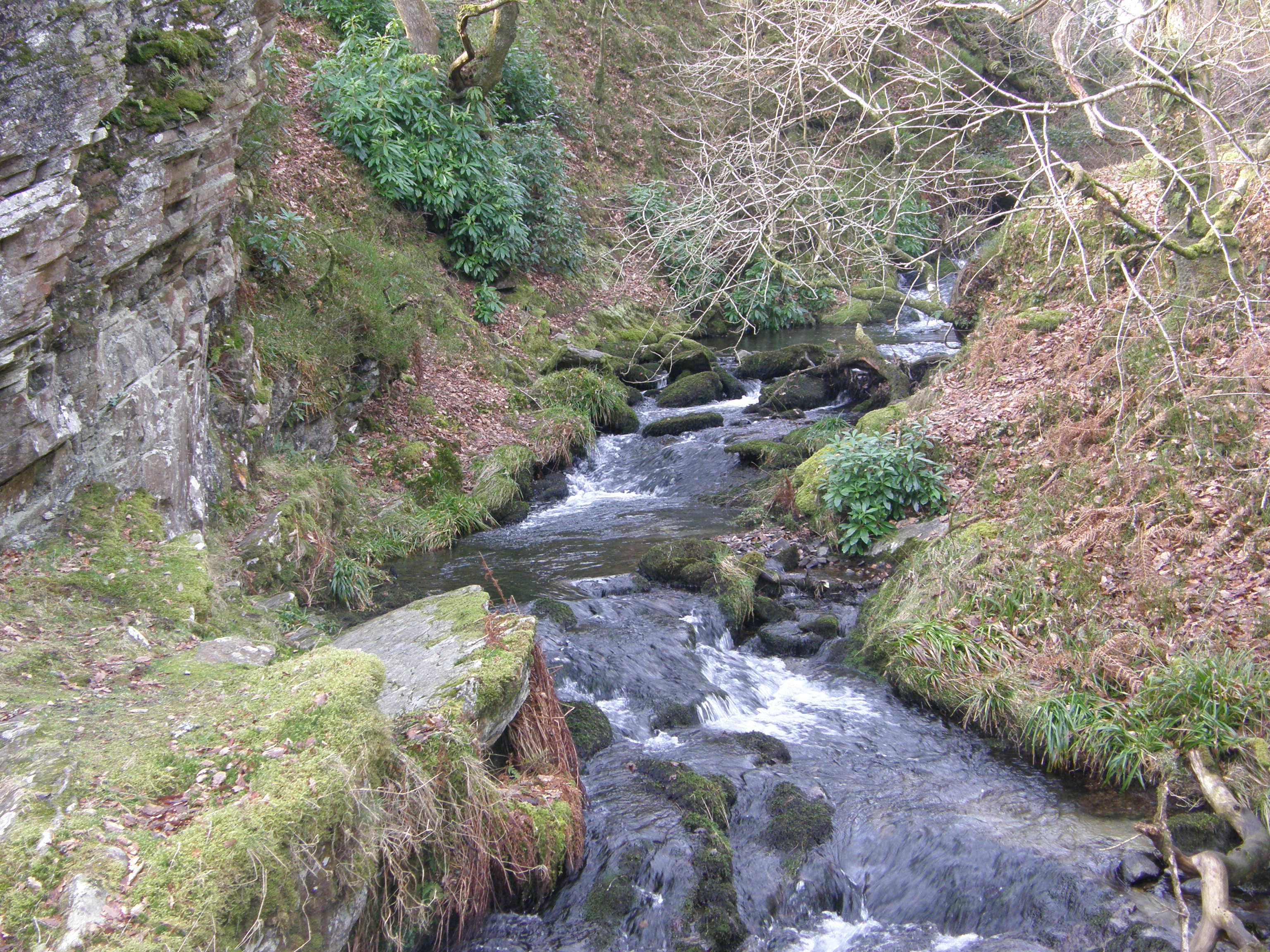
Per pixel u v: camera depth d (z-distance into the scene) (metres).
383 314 11.98
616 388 14.69
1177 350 8.50
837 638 7.89
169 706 4.28
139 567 5.90
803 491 10.14
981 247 14.41
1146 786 5.64
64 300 5.80
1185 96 6.24
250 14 7.06
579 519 11.22
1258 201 9.55
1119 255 8.50
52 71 5.09
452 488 11.38
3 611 5.06
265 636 6.42
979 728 6.54
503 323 15.59
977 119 7.90
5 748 3.80
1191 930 4.36
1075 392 9.26
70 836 3.31
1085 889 4.69
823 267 12.67
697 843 5.02
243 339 8.78
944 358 13.38
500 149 16.23
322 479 9.61
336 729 3.99
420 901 4.09
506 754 5.15
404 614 6.21
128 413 6.47
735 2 11.75
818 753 6.23
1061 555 7.49
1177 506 7.41
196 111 6.53
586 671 6.88
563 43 22.03
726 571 8.52
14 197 5.01
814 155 10.30
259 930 3.31
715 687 6.96
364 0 16.86
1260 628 6.21
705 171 12.52
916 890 4.96
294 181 13.33
